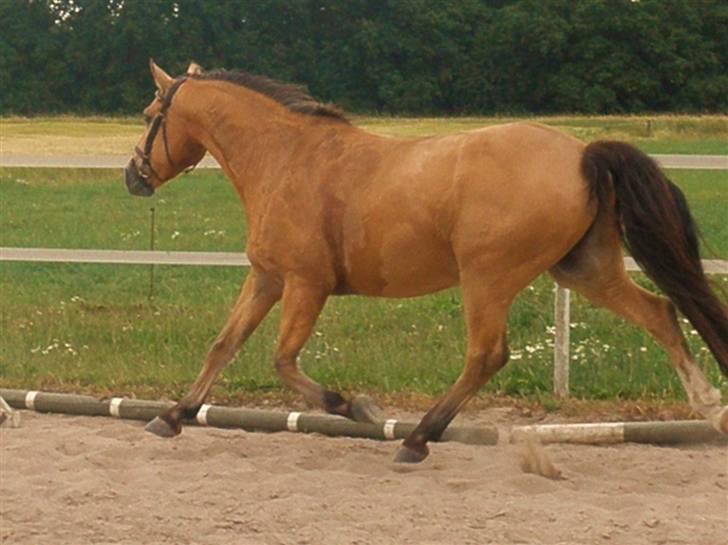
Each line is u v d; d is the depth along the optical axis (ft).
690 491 21.31
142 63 205.98
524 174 20.84
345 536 18.76
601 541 18.45
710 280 21.68
